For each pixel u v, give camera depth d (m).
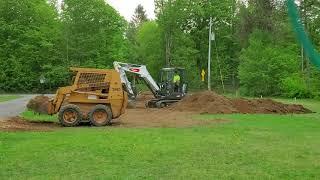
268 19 61.69
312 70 53.59
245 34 65.69
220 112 29.78
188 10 77.25
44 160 12.41
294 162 12.39
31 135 17.62
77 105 22.48
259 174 10.81
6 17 75.62
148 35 85.56
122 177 10.41
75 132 19.00
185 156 13.22
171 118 26.03
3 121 22.16
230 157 13.09
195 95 32.81
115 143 15.55
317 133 19.05
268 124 22.72
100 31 76.19
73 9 75.75
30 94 67.94
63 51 76.06
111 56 77.69
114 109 22.70
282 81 56.34
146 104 36.16
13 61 73.56
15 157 12.84
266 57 58.97
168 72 36.28
